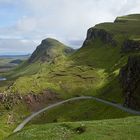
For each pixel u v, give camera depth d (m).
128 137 59.94
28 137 68.94
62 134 66.69
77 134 65.31
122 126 67.25
